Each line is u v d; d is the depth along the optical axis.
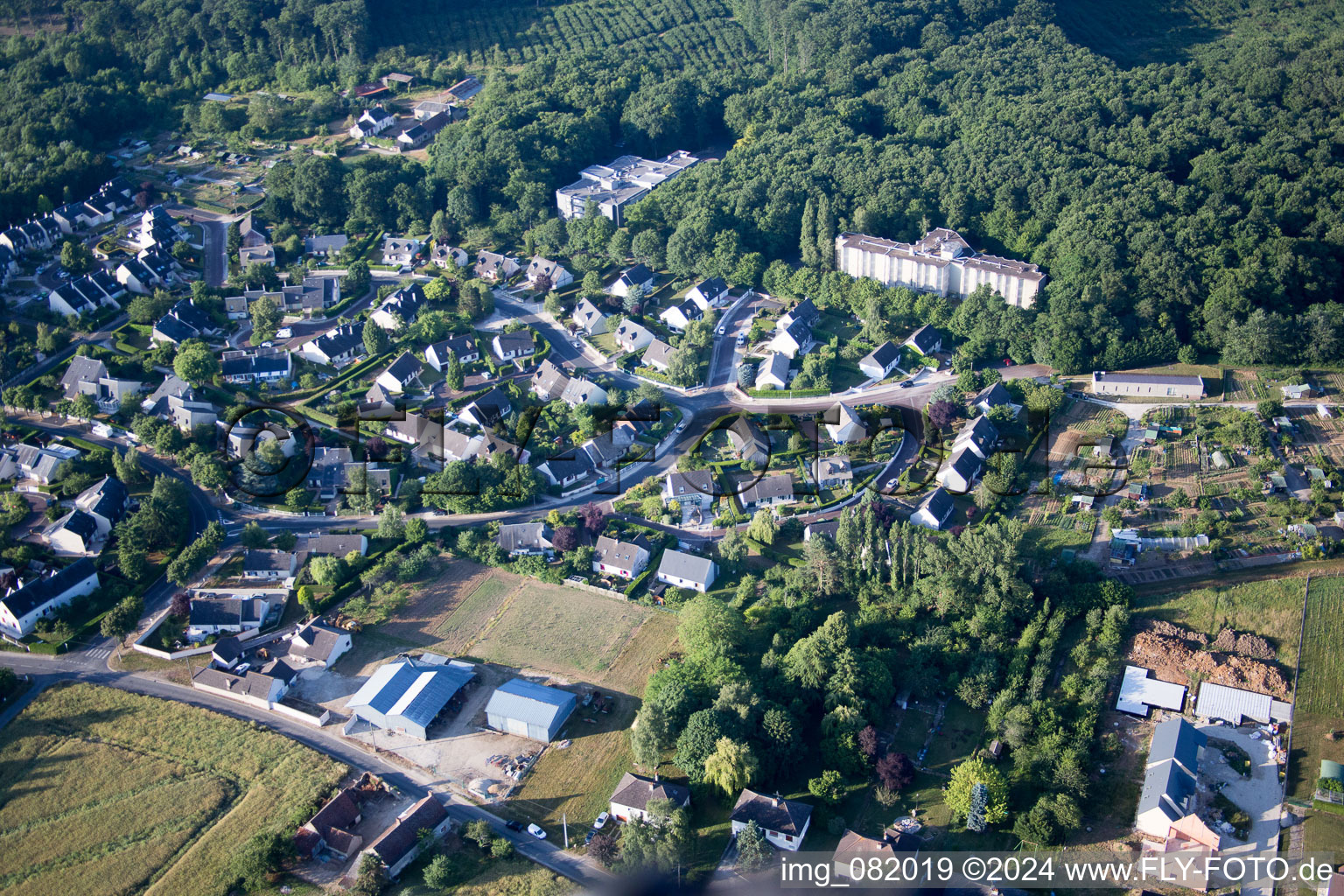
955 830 196.62
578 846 196.12
